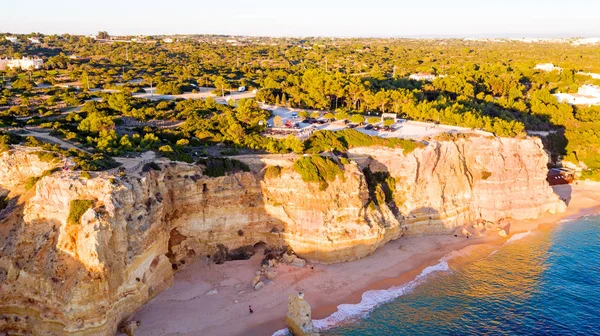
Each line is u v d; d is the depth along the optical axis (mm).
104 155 60375
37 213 50562
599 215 88188
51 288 47031
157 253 58094
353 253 67812
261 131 86312
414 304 58562
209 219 65125
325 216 66938
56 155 57438
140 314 54031
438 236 77188
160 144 71750
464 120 93750
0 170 55906
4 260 49094
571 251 73062
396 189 77125
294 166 67938
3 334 47875
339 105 114562
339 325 54312
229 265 65562
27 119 81000
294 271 64438
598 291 61594
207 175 64438
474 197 82875
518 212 84688
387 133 86812
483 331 53438
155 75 141375
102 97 104625
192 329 52531
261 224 68250
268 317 55281
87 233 47375
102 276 47375
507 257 70812
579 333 53094
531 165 86562
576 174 106625
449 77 138125
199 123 84000
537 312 56969
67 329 45875
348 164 71125
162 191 60031
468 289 62000
